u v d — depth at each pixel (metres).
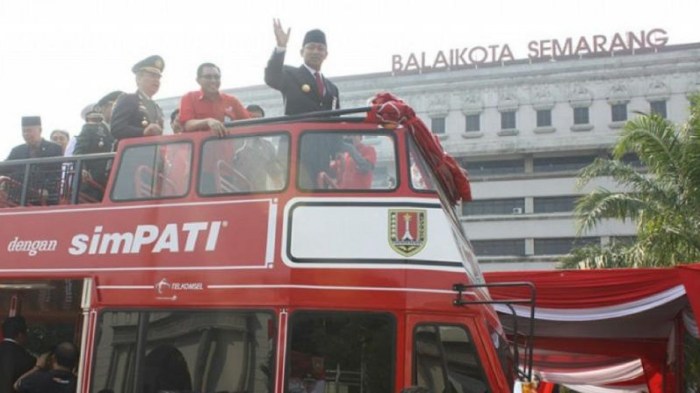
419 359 5.80
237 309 6.14
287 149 6.50
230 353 6.11
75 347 7.13
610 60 50.78
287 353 5.93
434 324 5.88
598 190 16.83
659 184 15.62
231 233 6.38
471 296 6.03
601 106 50.53
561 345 11.66
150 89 8.36
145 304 6.47
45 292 8.52
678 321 10.86
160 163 6.93
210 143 6.79
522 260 47.28
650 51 50.91
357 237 6.09
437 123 53.00
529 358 5.57
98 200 7.92
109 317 6.59
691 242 14.16
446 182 7.21
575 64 51.41
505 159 52.19
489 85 52.50
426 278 5.96
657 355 11.47
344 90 53.84
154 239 6.66
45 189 8.09
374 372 5.80
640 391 13.62
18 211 7.39
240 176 6.57
